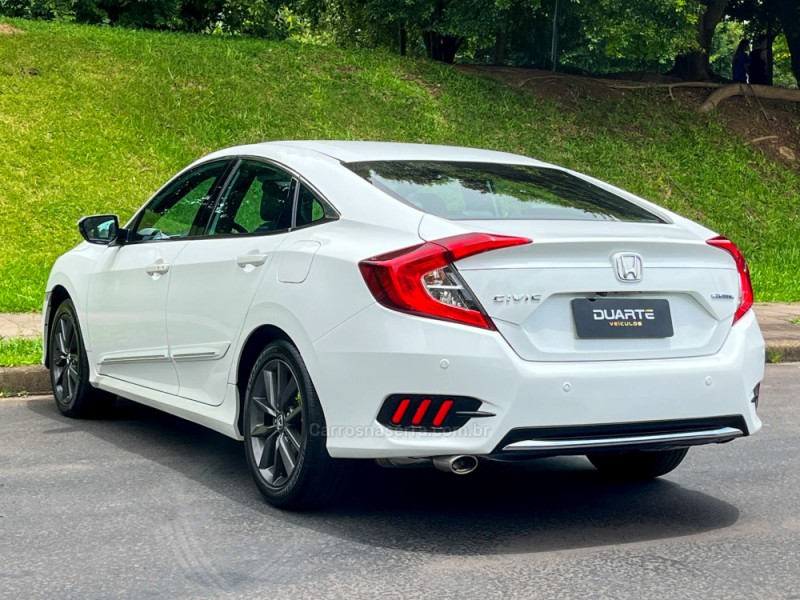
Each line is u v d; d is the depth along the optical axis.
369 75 19.61
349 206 4.57
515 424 3.98
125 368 6.06
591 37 21.19
